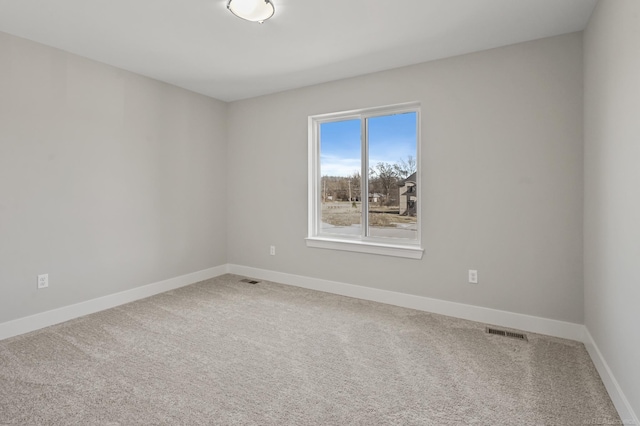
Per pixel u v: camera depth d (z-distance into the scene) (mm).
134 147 3400
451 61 2941
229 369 2102
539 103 2600
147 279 3562
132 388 1885
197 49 2834
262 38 2627
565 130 2514
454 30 2482
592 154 2207
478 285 2885
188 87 3840
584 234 2426
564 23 2359
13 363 2148
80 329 2697
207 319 2916
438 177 3025
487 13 2246
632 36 1525
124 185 3326
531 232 2660
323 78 3523
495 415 1674
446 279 3027
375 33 2539
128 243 3373
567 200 2521
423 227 3113
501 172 2756
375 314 3045
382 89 3291
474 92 2850
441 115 2996
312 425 1604
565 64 2506
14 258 2588
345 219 3760
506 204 2746
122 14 2277
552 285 2594
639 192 1466
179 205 3873
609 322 1870
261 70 3299
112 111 3205
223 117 4391
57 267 2842
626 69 1599
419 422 1628
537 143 2613
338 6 2176
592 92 2199
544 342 2477
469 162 2883
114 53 2916
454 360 2215
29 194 2660
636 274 1498
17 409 1688
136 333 2625
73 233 2943
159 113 3625
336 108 3576
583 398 1804
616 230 1753
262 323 2832
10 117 2543
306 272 3871
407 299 3225
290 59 3031
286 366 2143
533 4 2131
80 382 1937
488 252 2832
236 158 4375
